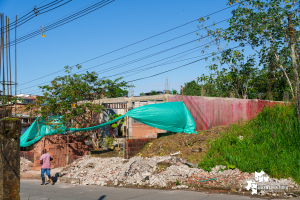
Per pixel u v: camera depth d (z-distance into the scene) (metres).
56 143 16.67
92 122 19.62
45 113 17.47
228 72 29.78
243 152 11.44
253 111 21.81
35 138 17.20
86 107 18.77
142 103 20.72
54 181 12.67
